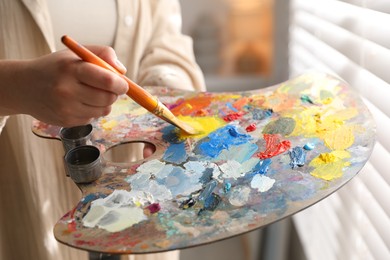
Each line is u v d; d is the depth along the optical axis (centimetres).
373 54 60
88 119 44
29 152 65
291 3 108
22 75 43
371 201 63
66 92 41
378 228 58
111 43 72
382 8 55
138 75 71
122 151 68
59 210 69
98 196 44
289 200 41
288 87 60
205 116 57
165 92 63
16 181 67
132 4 71
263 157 48
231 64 122
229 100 60
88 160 49
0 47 62
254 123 54
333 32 77
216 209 41
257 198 42
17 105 45
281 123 53
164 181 46
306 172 44
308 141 49
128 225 40
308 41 95
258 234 108
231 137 52
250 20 115
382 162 57
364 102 60
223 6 114
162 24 76
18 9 61
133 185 46
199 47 120
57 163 68
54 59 42
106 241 38
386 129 56
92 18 68
